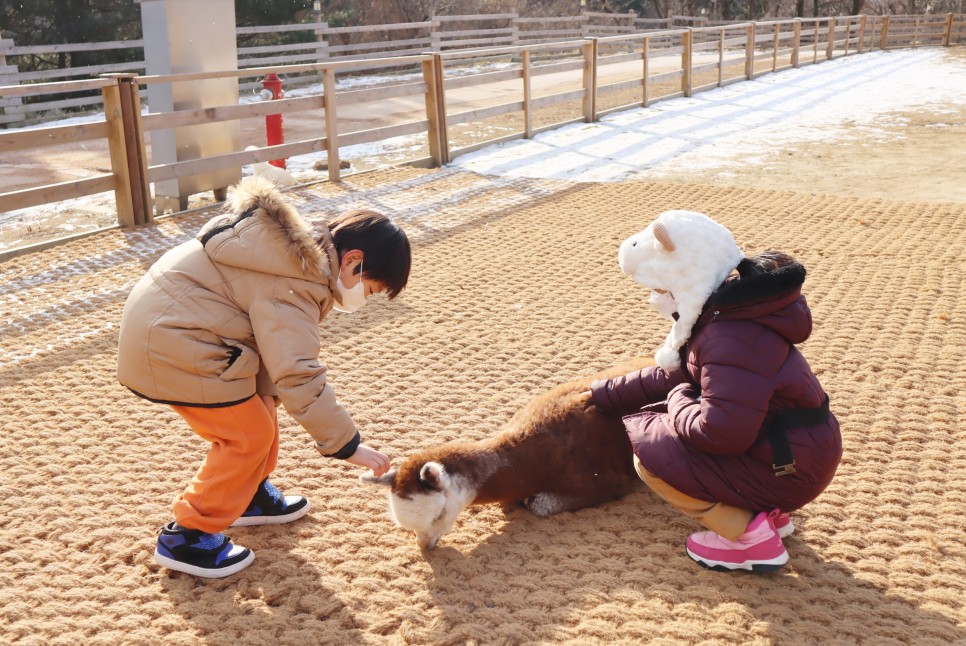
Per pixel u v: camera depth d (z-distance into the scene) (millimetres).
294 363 2426
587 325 5152
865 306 5270
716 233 2584
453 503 2828
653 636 2506
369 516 3217
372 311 5430
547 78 22141
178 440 3809
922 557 2857
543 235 7145
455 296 5719
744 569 2770
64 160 11883
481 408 4078
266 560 2949
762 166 9992
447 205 8188
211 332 2496
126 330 2539
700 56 27094
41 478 3492
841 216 7457
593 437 3135
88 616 2680
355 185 9023
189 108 8367
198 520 2764
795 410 2580
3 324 5258
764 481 2621
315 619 2639
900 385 4148
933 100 15820
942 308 5188
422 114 15945
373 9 29422
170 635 2578
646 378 3092
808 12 45750
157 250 6730
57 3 20422
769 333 2520
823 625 2539
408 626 2582
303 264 2432
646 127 12977
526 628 2551
